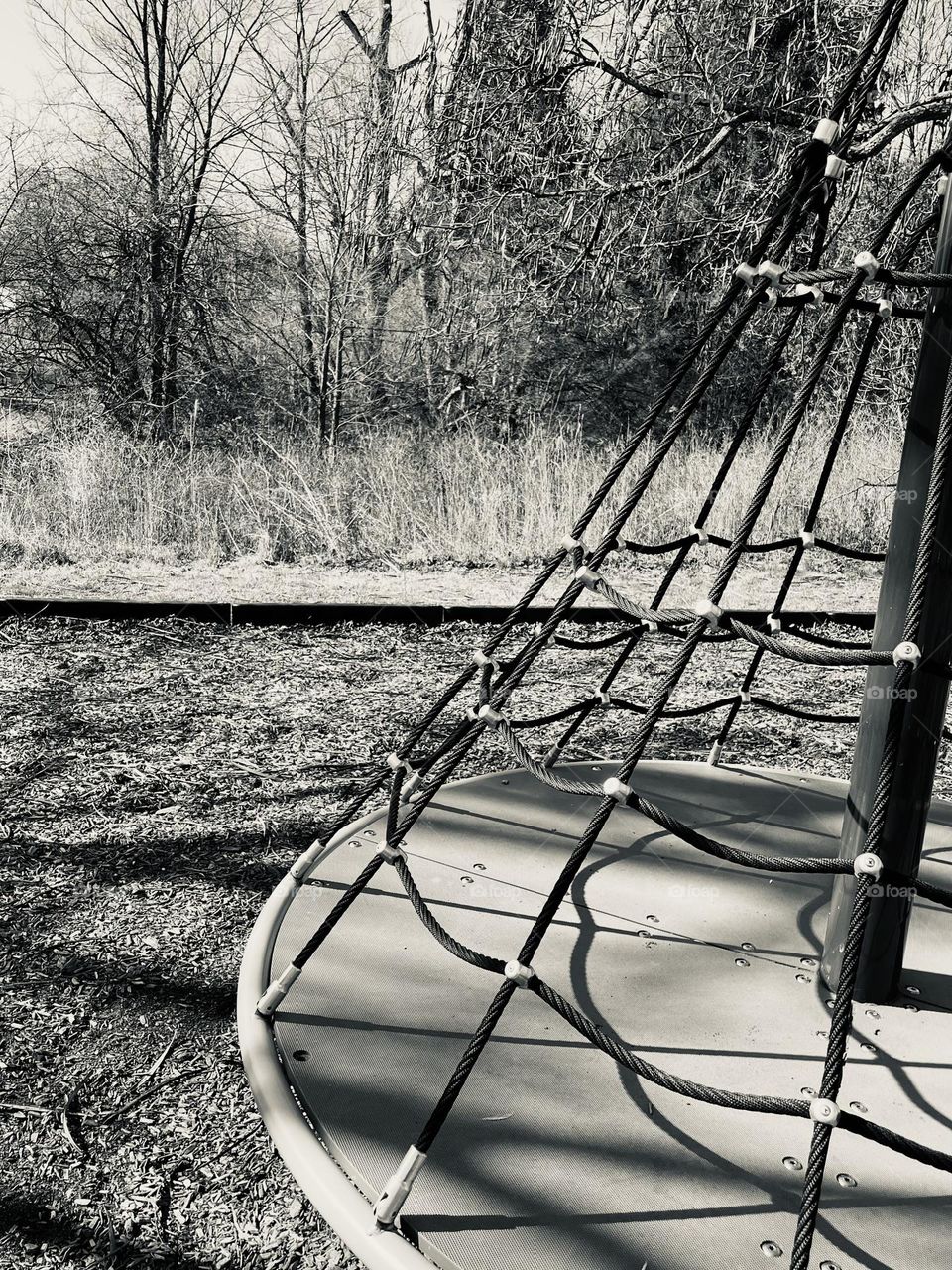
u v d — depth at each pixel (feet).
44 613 15.79
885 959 5.22
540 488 22.24
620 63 27.73
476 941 5.66
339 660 14.90
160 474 21.59
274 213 29.01
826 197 4.33
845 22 25.00
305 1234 4.71
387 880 6.37
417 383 32.19
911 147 23.75
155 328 29.37
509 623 5.04
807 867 3.61
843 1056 3.41
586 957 5.56
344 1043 4.77
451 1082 3.76
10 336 28.86
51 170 28.71
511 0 29.07
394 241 30.30
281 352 30.66
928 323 4.73
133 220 28.71
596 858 6.76
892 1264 3.62
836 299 4.81
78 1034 6.15
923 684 4.93
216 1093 5.67
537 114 29.81
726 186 27.81
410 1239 3.69
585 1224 3.73
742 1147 4.20
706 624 3.84
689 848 6.97
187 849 8.72
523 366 32.99
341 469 23.13
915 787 5.06
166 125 29.04
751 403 4.49
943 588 4.82
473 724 4.77
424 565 20.66
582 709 7.96
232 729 11.82
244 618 16.34
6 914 7.52
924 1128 4.36
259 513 21.52
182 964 6.93
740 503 22.39
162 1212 4.81
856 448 24.35
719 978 5.41
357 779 10.45
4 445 24.23
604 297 31.71
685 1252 3.62
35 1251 4.56
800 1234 3.25
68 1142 5.25
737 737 12.50
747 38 26.32
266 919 5.82
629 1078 4.62
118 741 11.22
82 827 9.06
